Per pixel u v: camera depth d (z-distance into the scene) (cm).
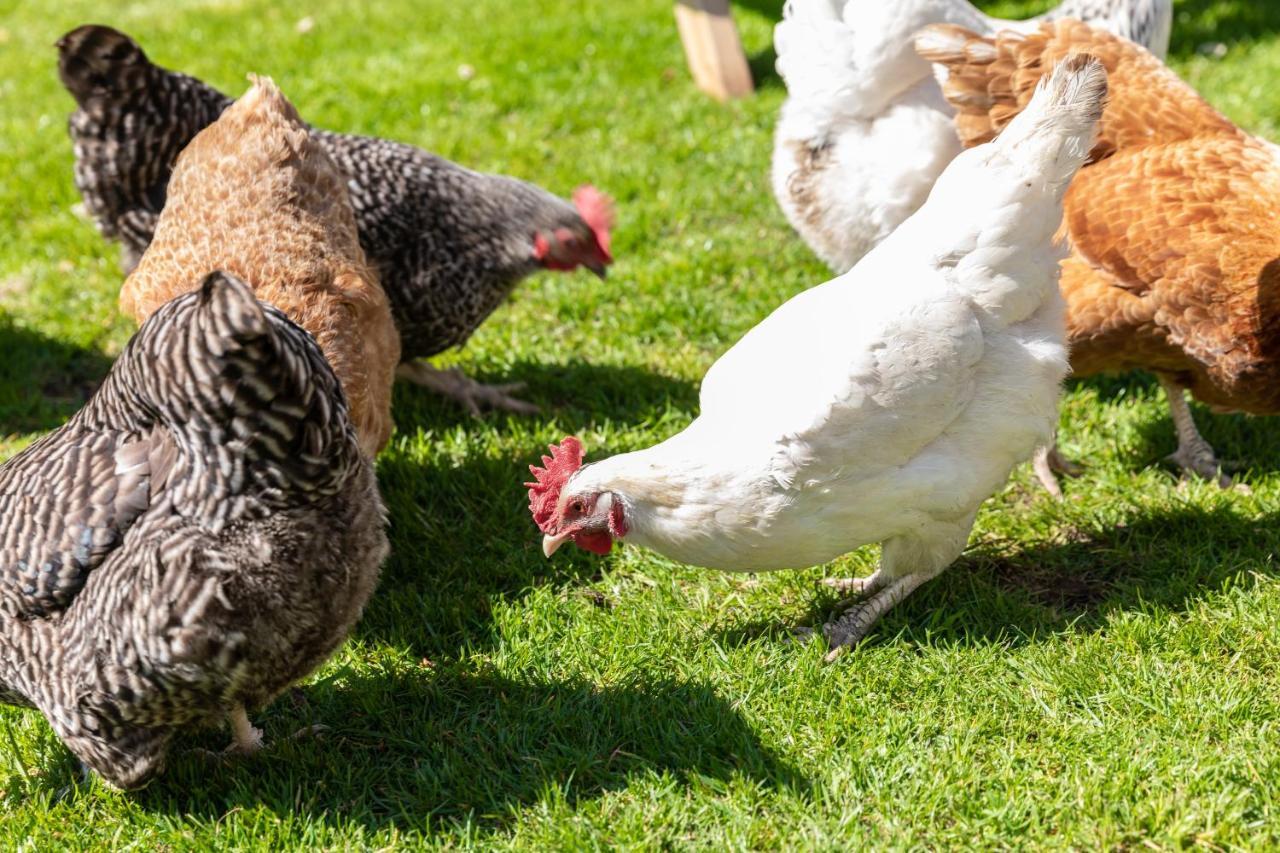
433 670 373
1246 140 415
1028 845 298
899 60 453
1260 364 382
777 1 994
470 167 711
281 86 832
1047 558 411
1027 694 347
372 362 378
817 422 326
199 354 262
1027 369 346
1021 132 335
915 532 360
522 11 973
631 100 801
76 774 338
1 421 512
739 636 383
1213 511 420
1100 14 537
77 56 442
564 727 345
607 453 477
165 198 463
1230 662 353
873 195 473
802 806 312
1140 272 391
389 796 329
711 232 648
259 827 317
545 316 588
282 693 329
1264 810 298
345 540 299
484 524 438
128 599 275
